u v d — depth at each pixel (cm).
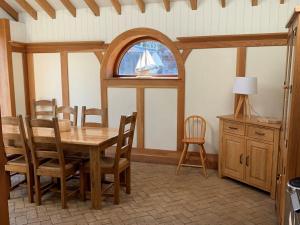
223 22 440
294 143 236
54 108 459
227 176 410
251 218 303
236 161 392
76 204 333
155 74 517
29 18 540
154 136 499
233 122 390
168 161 487
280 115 420
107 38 505
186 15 457
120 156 354
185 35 461
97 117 530
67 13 520
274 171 343
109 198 350
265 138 351
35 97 560
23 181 382
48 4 509
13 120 327
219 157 418
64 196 320
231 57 438
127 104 509
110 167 326
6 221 109
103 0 484
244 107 422
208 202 339
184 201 342
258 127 358
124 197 352
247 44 426
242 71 434
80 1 495
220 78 450
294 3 402
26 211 315
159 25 472
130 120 336
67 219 298
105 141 318
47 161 345
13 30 514
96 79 522
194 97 469
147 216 305
